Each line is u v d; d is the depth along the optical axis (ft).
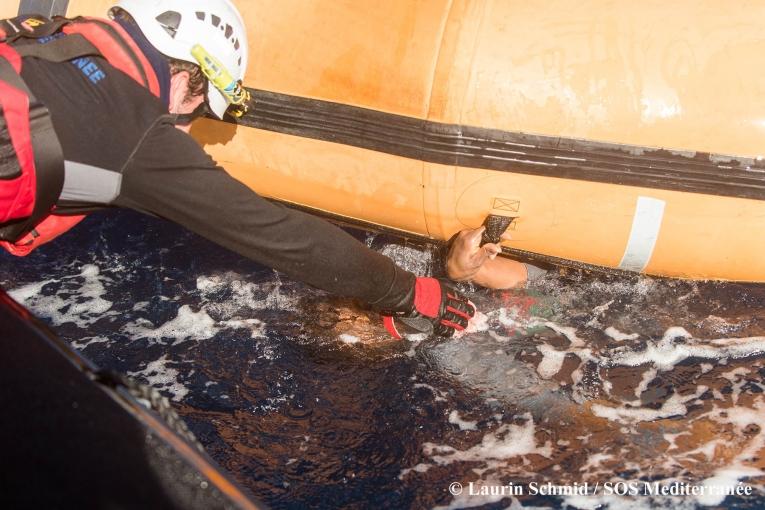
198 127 8.15
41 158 5.23
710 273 7.85
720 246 7.55
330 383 7.59
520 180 7.40
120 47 5.64
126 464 3.78
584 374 7.70
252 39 7.80
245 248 5.98
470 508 6.35
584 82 7.11
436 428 7.12
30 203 5.40
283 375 7.67
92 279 8.86
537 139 7.21
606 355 7.93
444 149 7.37
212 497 3.84
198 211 5.71
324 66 7.60
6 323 4.28
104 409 3.96
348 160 7.79
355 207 8.14
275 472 6.68
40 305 8.46
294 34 7.70
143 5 6.04
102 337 8.08
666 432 7.06
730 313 8.43
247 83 7.85
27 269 8.95
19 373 4.04
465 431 7.09
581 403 7.38
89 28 5.64
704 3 7.23
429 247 9.02
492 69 7.20
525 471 6.69
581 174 7.28
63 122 5.28
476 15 7.28
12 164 5.14
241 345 8.03
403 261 9.14
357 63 7.50
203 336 8.13
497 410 7.30
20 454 3.69
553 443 6.97
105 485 3.67
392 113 7.45
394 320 7.71
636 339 8.13
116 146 5.45
